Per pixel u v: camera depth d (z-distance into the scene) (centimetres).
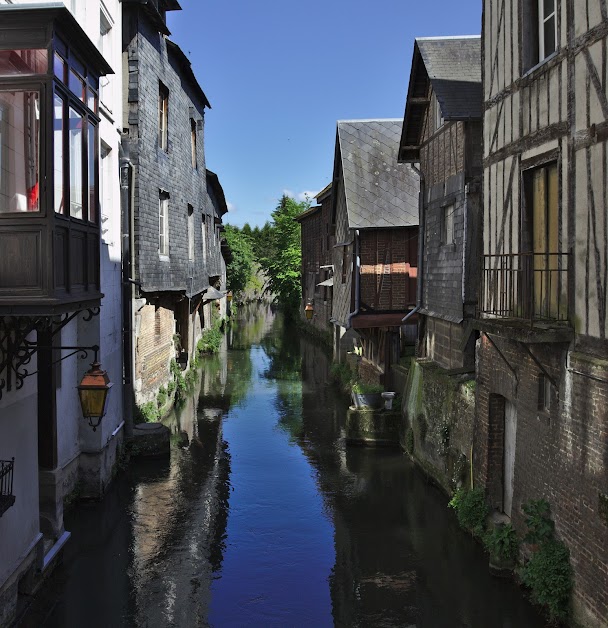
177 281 1795
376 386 1569
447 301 1269
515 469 866
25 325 667
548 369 773
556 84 760
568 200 731
